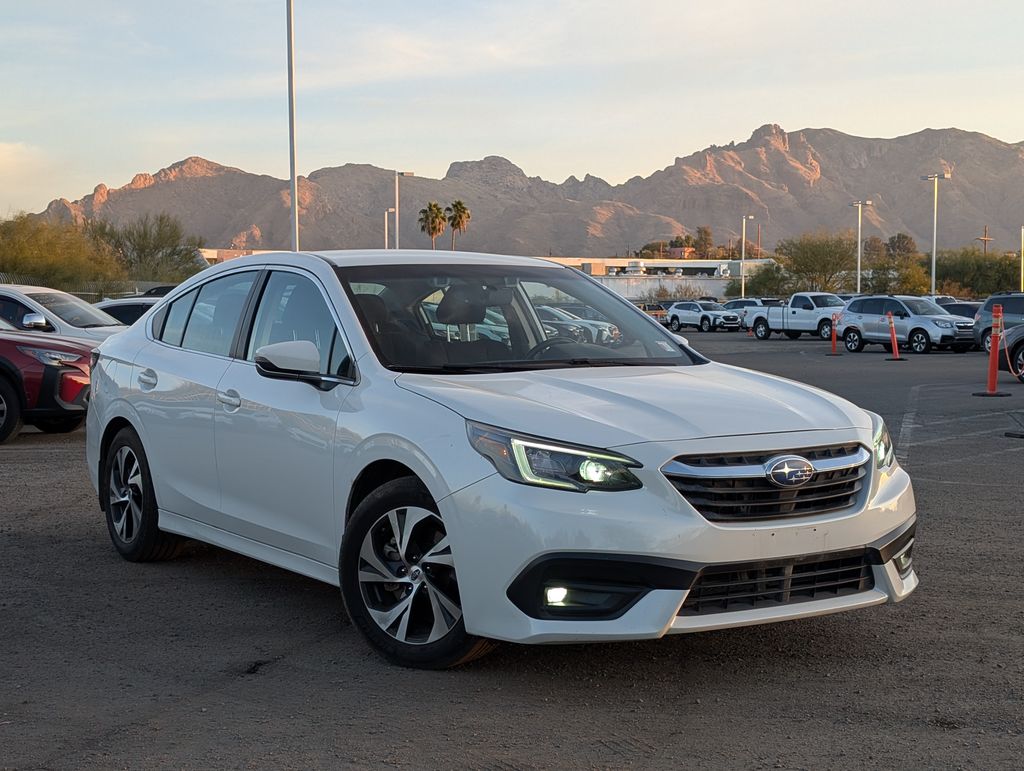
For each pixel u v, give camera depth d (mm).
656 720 4113
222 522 5863
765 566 4293
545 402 4570
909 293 83062
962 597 5832
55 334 13328
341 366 5211
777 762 3723
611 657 4820
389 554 4812
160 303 6887
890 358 30844
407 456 4590
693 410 4543
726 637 5117
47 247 49281
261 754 3820
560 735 3971
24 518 8016
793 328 46062
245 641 5160
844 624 5340
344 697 4383
